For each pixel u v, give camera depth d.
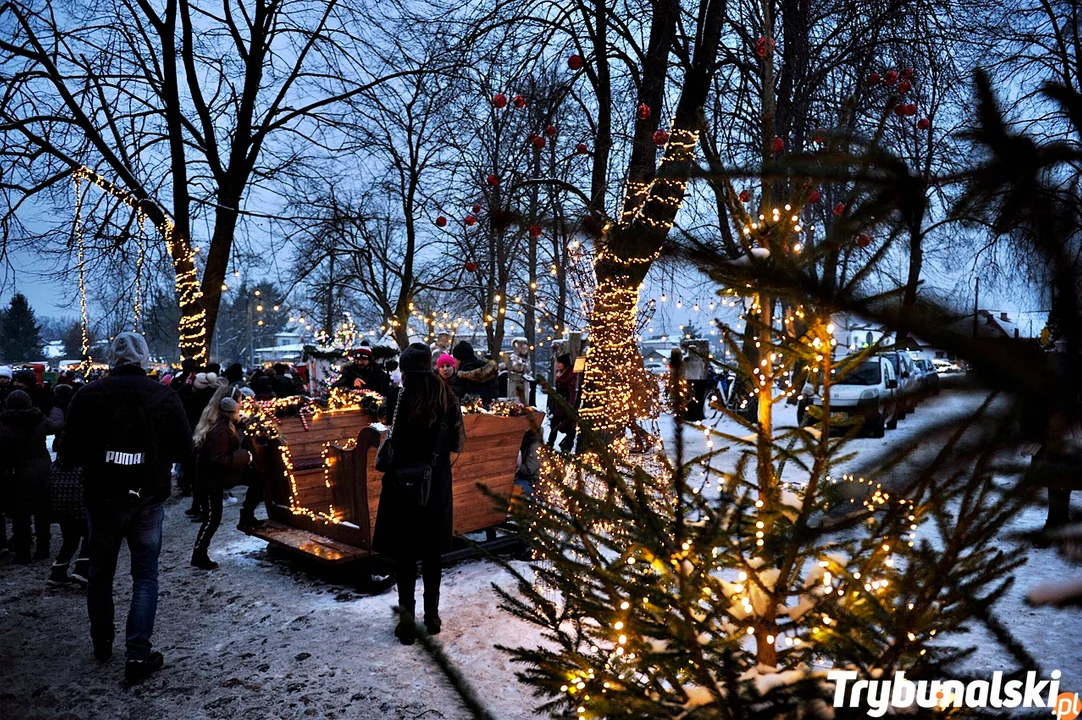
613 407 7.65
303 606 5.82
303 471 6.99
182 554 7.49
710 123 9.15
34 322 60.38
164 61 14.43
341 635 5.17
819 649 1.89
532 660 2.12
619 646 1.90
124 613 5.90
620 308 8.05
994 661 2.46
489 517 6.80
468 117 16.48
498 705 3.97
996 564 1.60
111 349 4.97
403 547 4.90
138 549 4.79
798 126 8.79
